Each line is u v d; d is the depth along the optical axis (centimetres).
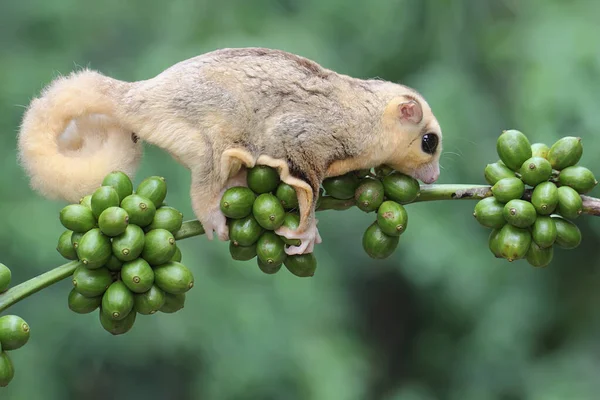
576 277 1667
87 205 507
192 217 1340
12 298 484
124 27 1576
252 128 585
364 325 1955
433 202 1590
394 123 627
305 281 1470
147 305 488
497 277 1599
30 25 1527
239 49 615
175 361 1444
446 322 1834
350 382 1466
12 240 1308
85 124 600
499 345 1584
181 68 605
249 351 1397
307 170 578
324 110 601
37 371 1345
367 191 542
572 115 1402
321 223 1694
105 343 1397
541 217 518
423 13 1611
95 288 484
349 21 1605
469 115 1541
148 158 1354
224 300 1400
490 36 1622
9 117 1412
